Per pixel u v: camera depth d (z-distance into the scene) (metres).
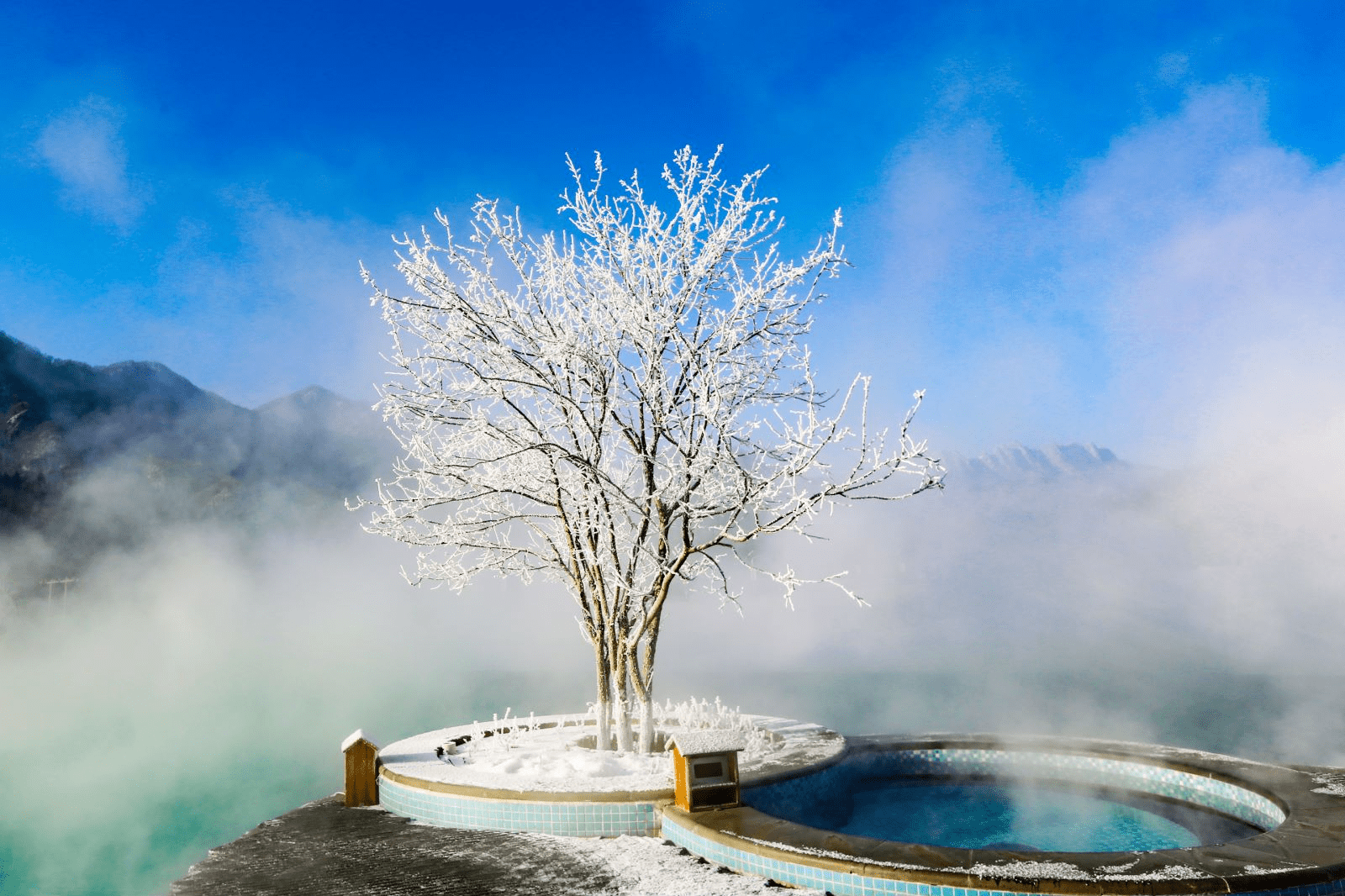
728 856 6.74
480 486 10.81
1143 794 9.66
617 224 10.71
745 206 10.67
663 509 10.43
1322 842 5.94
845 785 10.05
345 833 8.32
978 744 10.91
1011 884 5.27
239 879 6.90
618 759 9.66
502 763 9.45
